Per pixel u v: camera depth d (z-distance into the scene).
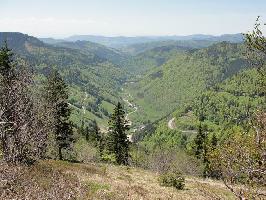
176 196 34.69
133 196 29.03
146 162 101.19
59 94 64.94
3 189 17.55
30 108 23.36
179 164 92.06
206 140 93.94
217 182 54.50
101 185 30.31
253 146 10.65
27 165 25.02
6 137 22.06
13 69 26.05
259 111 11.93
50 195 17.80
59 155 66.56
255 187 10.15
